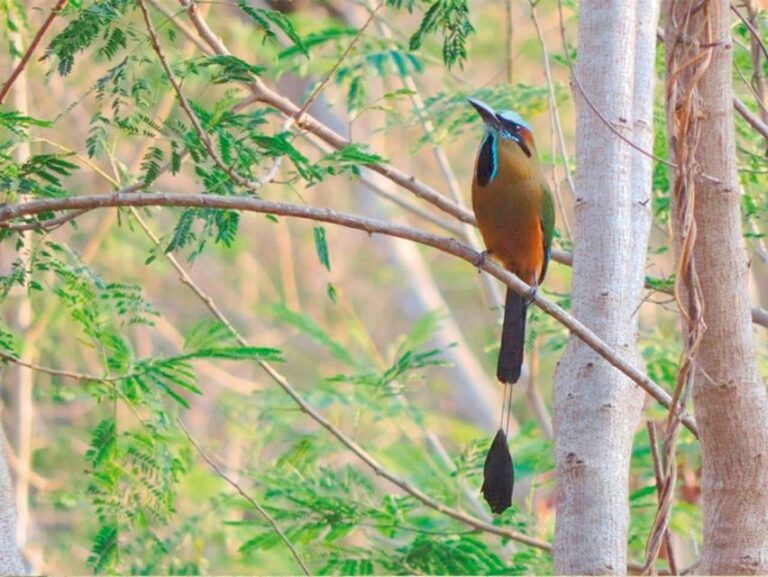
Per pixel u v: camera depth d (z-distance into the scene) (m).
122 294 10.08
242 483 16.77
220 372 20.39
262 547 11.99
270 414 15.49
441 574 11.77
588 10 9.17
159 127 8.12
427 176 23.73
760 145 13.20
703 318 7.51
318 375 21.42
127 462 10.49
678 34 7.42
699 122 7.45
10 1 11.10
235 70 8.31
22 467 16.64
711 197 7.55
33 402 18.27
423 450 15.30
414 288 24.06
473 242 17.03
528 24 21.17
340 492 12.54
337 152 8.81
